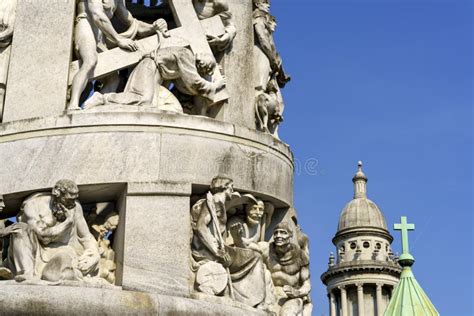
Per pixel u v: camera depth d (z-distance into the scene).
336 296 56.34
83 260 12.34
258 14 15.77
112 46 14.19
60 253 12.27
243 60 14.95
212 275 12.72
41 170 12.92
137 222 12.65
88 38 13.77
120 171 12.88
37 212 12.54
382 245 58.00
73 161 12.92
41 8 14.02
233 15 15.14
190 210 13.08
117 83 14.17
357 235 58.22
